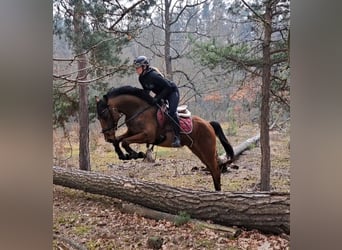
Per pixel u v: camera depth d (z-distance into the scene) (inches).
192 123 170.1
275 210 129.1
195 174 262.8
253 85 268.1
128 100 160.4
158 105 160.9
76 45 254.4
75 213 166.9
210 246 123.4
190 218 149.7
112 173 266.2
